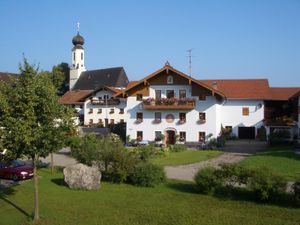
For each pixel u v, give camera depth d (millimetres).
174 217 17578
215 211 18375
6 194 23219
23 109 16703
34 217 17984
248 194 21125
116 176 25656
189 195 21797
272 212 18016
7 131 16625
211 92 52062
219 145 49062
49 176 29203
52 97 17266
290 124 52594
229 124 59312
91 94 77062
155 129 54156
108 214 18391
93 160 27500
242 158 37938
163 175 25172
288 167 30344
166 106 52250
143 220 17297
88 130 65375
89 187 23578
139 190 23359
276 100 59562
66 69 126062
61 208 19609
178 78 53156
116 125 65062
